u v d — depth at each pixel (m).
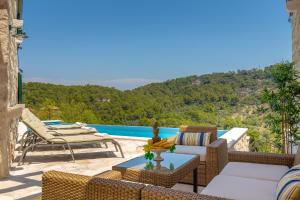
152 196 2.11
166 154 4.62
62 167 5.71
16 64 9.19
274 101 6.52
